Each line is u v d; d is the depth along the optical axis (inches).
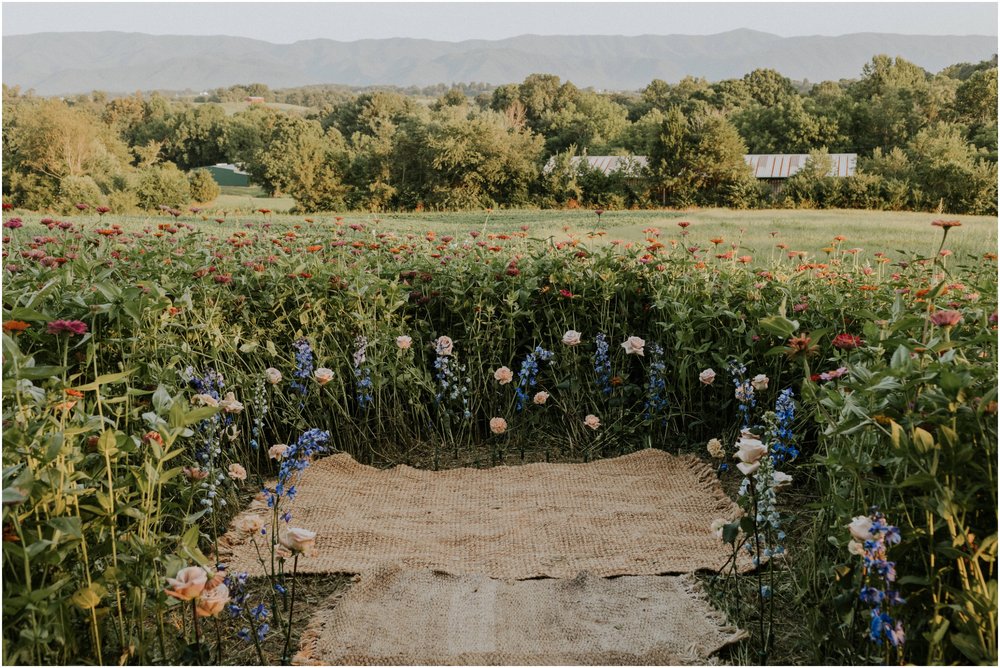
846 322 129.4
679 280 153.8
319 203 1317.7
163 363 115.0
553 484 135.8
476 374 158.9
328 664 82.0
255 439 140.6
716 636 86.4
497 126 1332.4
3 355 73.4
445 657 83.7
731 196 1004.6
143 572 77.0
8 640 65.8
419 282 164.2
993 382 69.2
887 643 68.6
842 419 76.9
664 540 113.1
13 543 67.9
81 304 101.6
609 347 158.6
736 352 140.6
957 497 64.2
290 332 149.6
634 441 152.9
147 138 1771.7
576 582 101.1
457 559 110.0
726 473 138.4
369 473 141.0
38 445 71.1
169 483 99.3
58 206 938.1
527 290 154.3
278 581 95.1
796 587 93.6
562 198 1165.7
